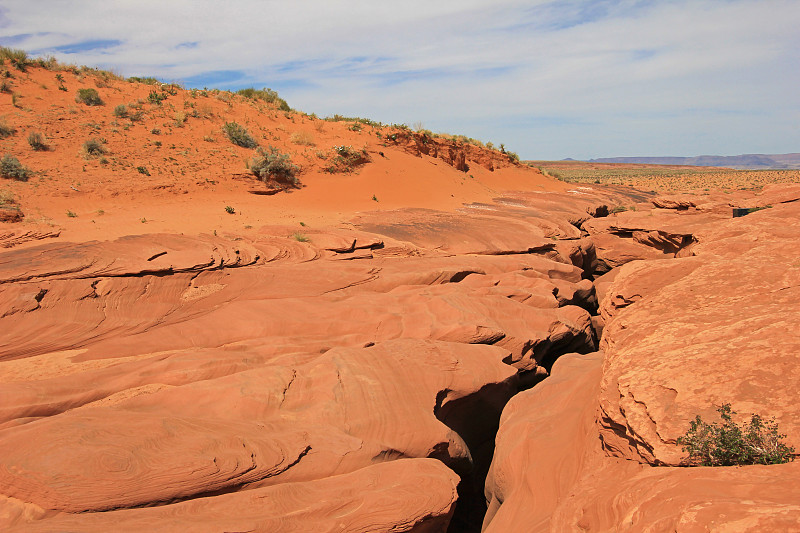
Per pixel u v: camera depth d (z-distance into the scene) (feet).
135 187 83.10
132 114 104.68
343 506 24.26
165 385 33.91
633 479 18.79
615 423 21.81
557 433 29.45
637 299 35.78
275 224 76.89
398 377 36.17
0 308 40.63
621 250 102.47
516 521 24.97
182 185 88.48
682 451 17.93
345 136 128.06
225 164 99.30
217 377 35.47
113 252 50.49
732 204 99.35
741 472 15.96
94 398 31.94
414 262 63.82
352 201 102.37
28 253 49.14
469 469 37.45
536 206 124.47
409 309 49.24
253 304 47.96
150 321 44.62
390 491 25.64
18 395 30.32
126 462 23.32
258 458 26.05
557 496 24.76
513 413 35.73
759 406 18.25
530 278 62.28
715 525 12.83
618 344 26.84
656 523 14.26
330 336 44.55
